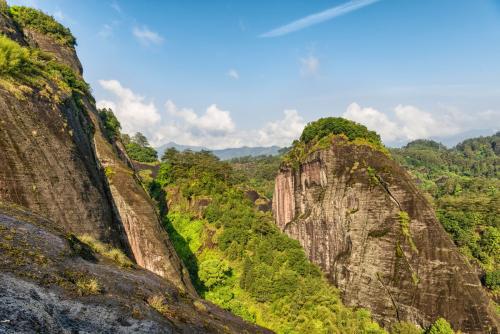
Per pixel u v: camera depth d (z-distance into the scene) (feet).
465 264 125.90
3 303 19.42
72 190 72.43
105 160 110.32
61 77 104.88
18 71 75.36
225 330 46.32
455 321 116.26
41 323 19.80
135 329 26.53
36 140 67.62
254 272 145.89
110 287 32.04
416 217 136.05
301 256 161.48
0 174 57.67
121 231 96.73
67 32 163.94
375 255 137.80
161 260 99.40
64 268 29.89
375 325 125.29
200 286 142.41
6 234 29.76
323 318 124.26
